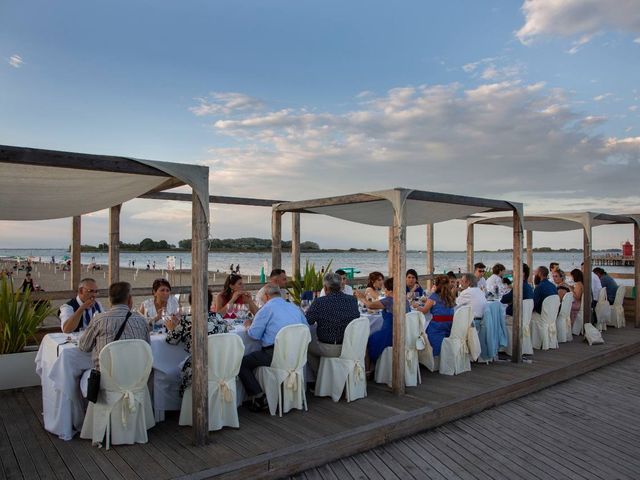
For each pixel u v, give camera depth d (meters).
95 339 3.34
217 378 3.61
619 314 8.95
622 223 9.13
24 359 4.88
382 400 4.43
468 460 3.52
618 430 4.17
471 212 6.60
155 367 3.76
